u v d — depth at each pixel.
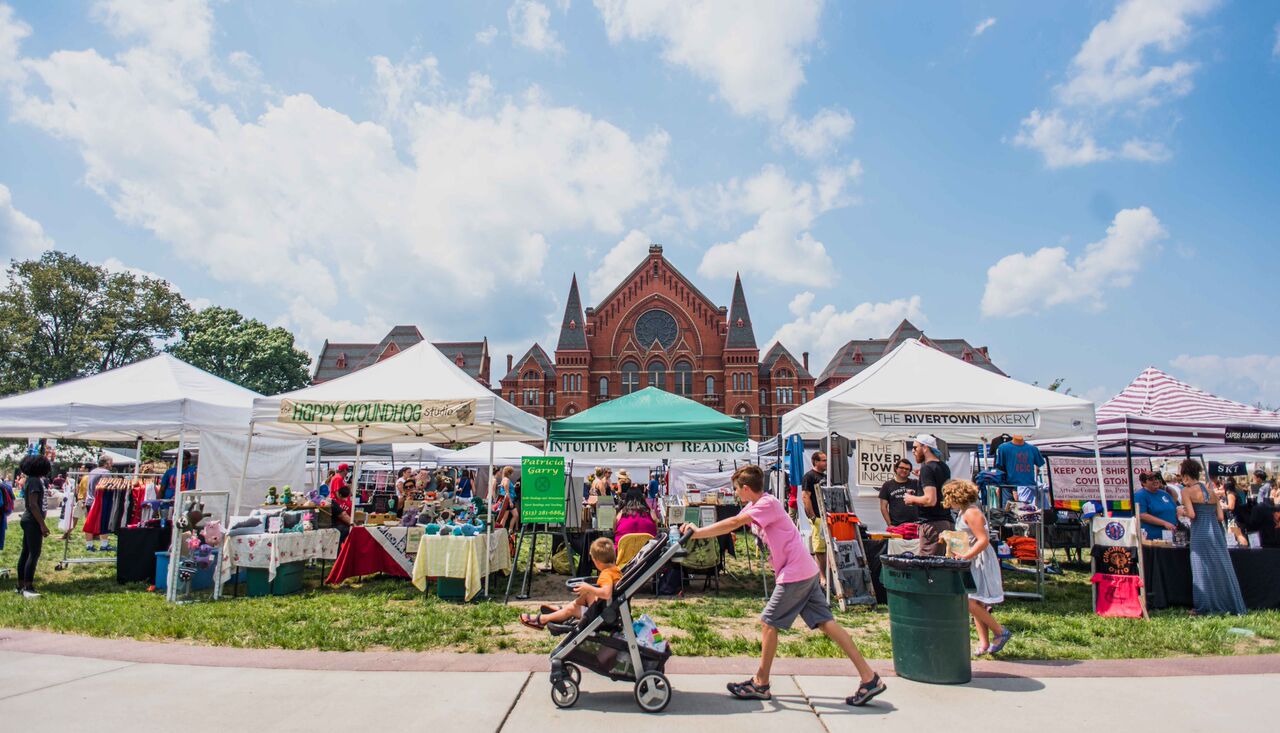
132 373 11.81
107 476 15.54
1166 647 7.06
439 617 8.20
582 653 5.15
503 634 7.52
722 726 4.73
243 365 66.44
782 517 5.38
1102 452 17.55
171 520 11.70
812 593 5.31
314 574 12.01
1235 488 14.05
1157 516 9.31
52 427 10.38
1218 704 5.21
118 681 5.60
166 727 4.61
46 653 6.50
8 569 12.26
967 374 11.09
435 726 4.68
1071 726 4.76
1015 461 10.98
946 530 7.61
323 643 6.90
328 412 10.20
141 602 9.16
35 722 4.67
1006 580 11.78
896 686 5.61
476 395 10.26
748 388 64.88
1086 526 13.24
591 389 66.38
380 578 11.67
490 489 10.30
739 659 6.50
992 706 5.15
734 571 13.20
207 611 8.48
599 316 67.62
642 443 10.58
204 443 14.97
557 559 12.13
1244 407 12.84
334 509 11.57
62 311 53.47
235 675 5.80
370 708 5.01
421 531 10.96
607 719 4.86
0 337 49.56
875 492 13.57
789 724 4.78
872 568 9.70
